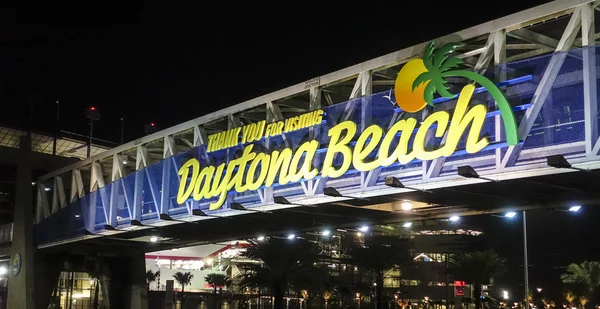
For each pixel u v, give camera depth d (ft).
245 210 89.92
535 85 60.85
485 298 426.92
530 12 62.34
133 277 169.37
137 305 166.71
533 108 58.39
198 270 435.12
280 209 87.25
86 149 349.41
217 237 137.80
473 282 286.66
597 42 68.69
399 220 95.20
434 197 75.31
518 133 58.65
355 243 365.61
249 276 224.74
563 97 58.34
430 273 444.96
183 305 290.97
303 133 86.63
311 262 200.23
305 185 83.66
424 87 68.18
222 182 91.09
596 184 64.23
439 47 70.38
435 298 440.86
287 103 97.40
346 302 351.87
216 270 437.17
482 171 63.21
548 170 57.16
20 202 162.71
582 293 397.60
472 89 61.72
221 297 318.45
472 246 364.17
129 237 138.31
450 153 62.23
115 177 130.93
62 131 330.54
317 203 80.84
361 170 71.61
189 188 98.53
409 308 382.83
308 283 201.46
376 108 76.48
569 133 57.16
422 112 69.87
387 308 349.82
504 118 58.65
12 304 157.48
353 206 87.56
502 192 71.05
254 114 111.45
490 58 65.57
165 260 416.26
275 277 195.00
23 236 158.61
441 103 68.03
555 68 57.82
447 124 64.85
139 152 121.90
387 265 258.57
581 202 70.59
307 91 89.45
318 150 78.48
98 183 140.36
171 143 113.39
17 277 158.20
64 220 152.25
